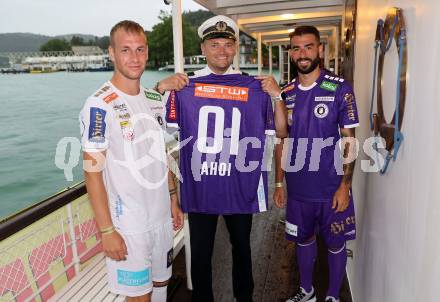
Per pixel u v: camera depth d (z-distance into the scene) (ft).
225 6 11.62
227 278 9.08
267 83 5.92
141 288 5.27
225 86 6.00
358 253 7.82
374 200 6.17
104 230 4.72
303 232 7.39
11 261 5.53
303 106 6.85
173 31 7.48
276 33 23.30
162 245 5.56
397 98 4.37
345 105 6.56
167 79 5.88
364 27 7.84
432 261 3.12
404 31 4.27
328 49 38.91
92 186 4.60
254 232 11.66
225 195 6.29
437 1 3.14
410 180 3.94
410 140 3.97
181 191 6.38
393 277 4.72
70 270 6.93
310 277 7.82
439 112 3.00
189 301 8.19
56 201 5.97
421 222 3.50
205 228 6.61
